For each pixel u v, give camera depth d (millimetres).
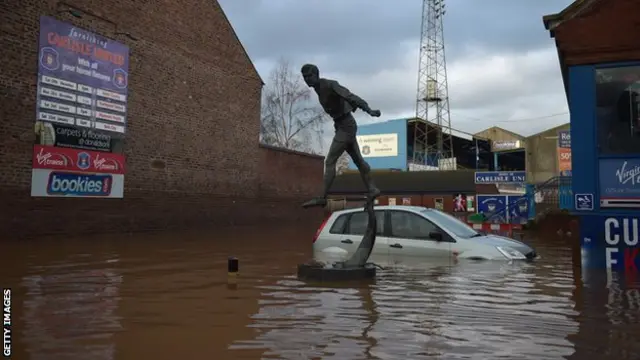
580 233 7770
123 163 16953
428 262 8328
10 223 13359
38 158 14109
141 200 17688
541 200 24297
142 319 4875
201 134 20812
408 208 9203
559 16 7996
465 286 6418
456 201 38938
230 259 7168
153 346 4055
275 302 5578
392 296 5848
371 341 4141
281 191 26547
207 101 21188
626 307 5242
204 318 4906
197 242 13648
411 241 8805
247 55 23750
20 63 13734
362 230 9312
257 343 4113
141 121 17797
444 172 48500
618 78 7676
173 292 6180
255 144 24375
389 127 59938
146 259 9609
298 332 4414
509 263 8188
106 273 7746
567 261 8727
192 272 7844
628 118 7605
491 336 4254
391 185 47812
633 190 7527
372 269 7109
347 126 7434
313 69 7383
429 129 60875
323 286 6520
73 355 3854
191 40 20344
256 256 10078
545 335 4270
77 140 15289
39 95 14203
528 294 5906
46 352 3922
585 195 7723
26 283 6820
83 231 15375
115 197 16609
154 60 18438
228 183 22438
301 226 23203
